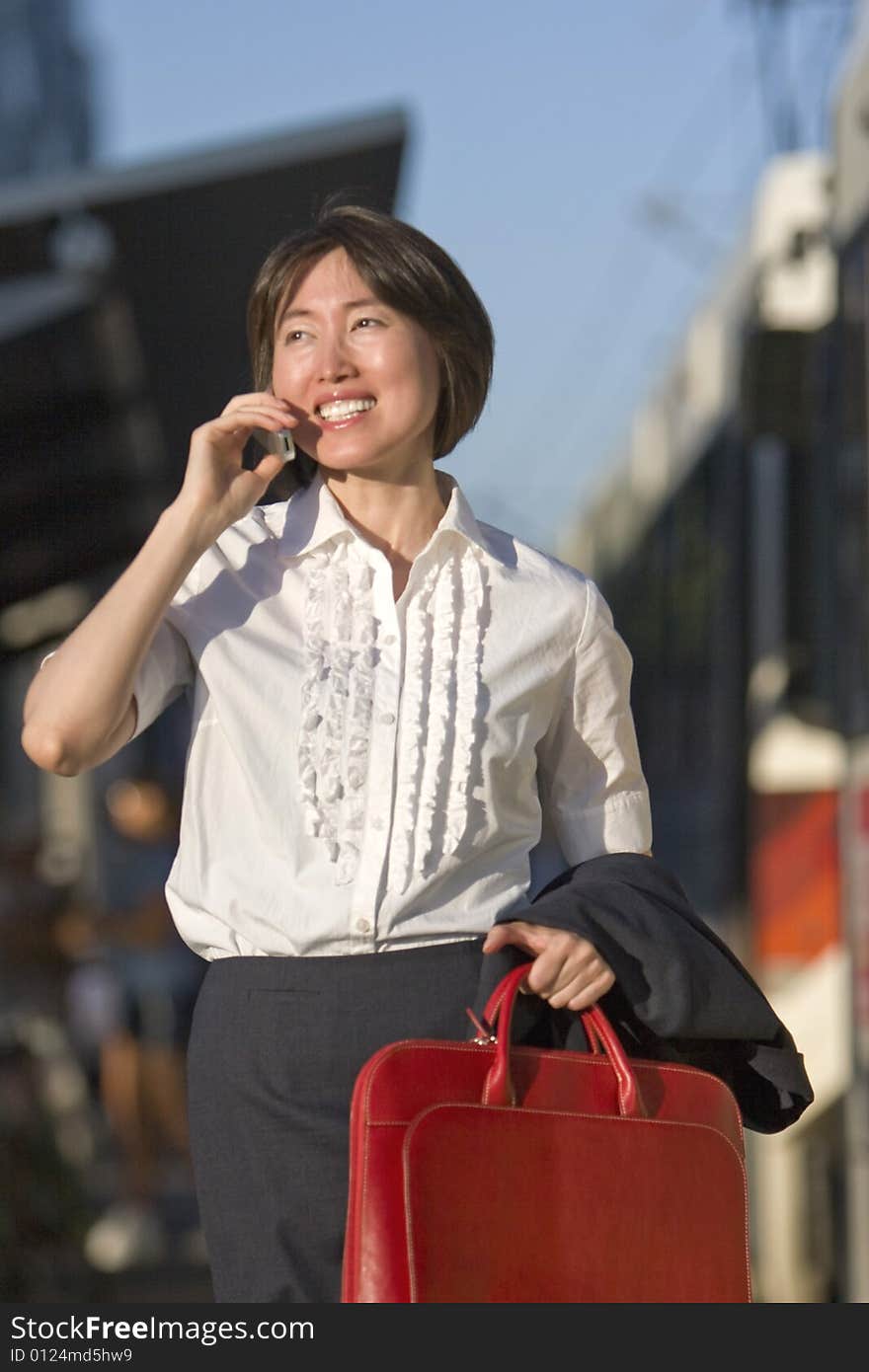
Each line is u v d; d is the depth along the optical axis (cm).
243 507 377
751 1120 419
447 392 404
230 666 378
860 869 826
